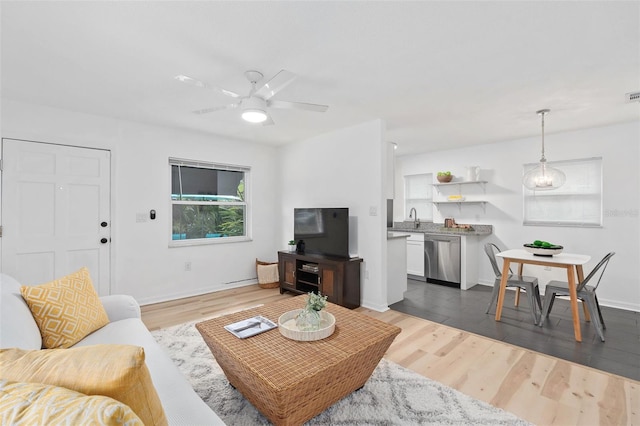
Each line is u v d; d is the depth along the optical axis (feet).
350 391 6.44
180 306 12.57
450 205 18.28
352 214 13.33
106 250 11.87
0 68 7.82
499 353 8.56
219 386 6.87
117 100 10.09
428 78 8.38
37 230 10.53
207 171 15.16
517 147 15.49
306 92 9.36
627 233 12.46
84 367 2.54
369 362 6.24
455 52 7.02
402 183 20.62
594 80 8.47
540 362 8.05
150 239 12.99
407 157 20.20
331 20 5.84
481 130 13.70
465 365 7.89
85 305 6.33
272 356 5.36
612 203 12.79
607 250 12.92
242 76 8.24
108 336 6.13
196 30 6.17
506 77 8.32
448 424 5.72
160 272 13.26
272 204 17.34
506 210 15.93
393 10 5.54
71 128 11.13
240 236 16.37
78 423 1.88
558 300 13.61
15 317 4.89
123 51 6.97
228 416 5.92
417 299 13.93
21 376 2.56
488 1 5.29
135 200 12.58
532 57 7.23
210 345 6.38
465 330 10.23
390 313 11.97
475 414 5.99
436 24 5.97
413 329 10.31
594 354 8.50
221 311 11.98
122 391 2.42
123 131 12.28
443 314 11.86
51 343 5.62
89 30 6.15
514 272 15.69
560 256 10.84
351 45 6.73
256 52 7.02
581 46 6.73
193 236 14.65
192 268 14.25
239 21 5.87
